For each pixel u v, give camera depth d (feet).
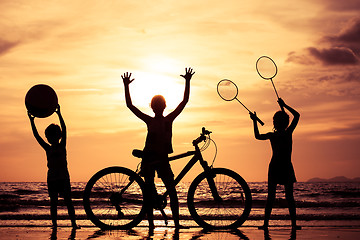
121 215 18.62
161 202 18.37
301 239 14.75
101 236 15.65
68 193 18.58
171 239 14.83
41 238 14.92
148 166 18.22
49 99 18.38
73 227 18.61
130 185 18.58
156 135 18.28
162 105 18.52
